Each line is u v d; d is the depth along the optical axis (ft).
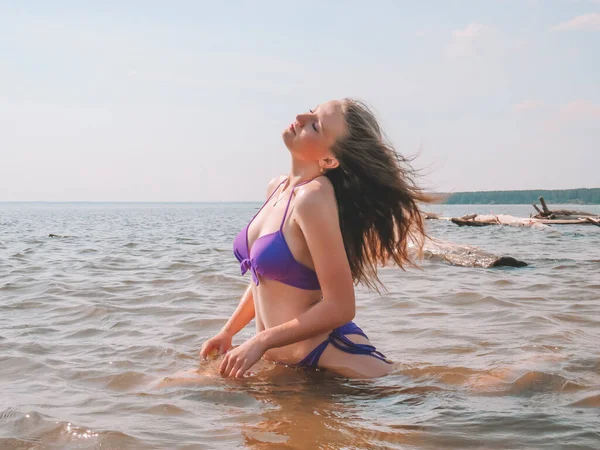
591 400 10.12
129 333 15.80
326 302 11.26
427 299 20.95
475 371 11.83
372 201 12.06
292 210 11.65
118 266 31.78
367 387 10.91
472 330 16.01
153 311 18.84
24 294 22.17
